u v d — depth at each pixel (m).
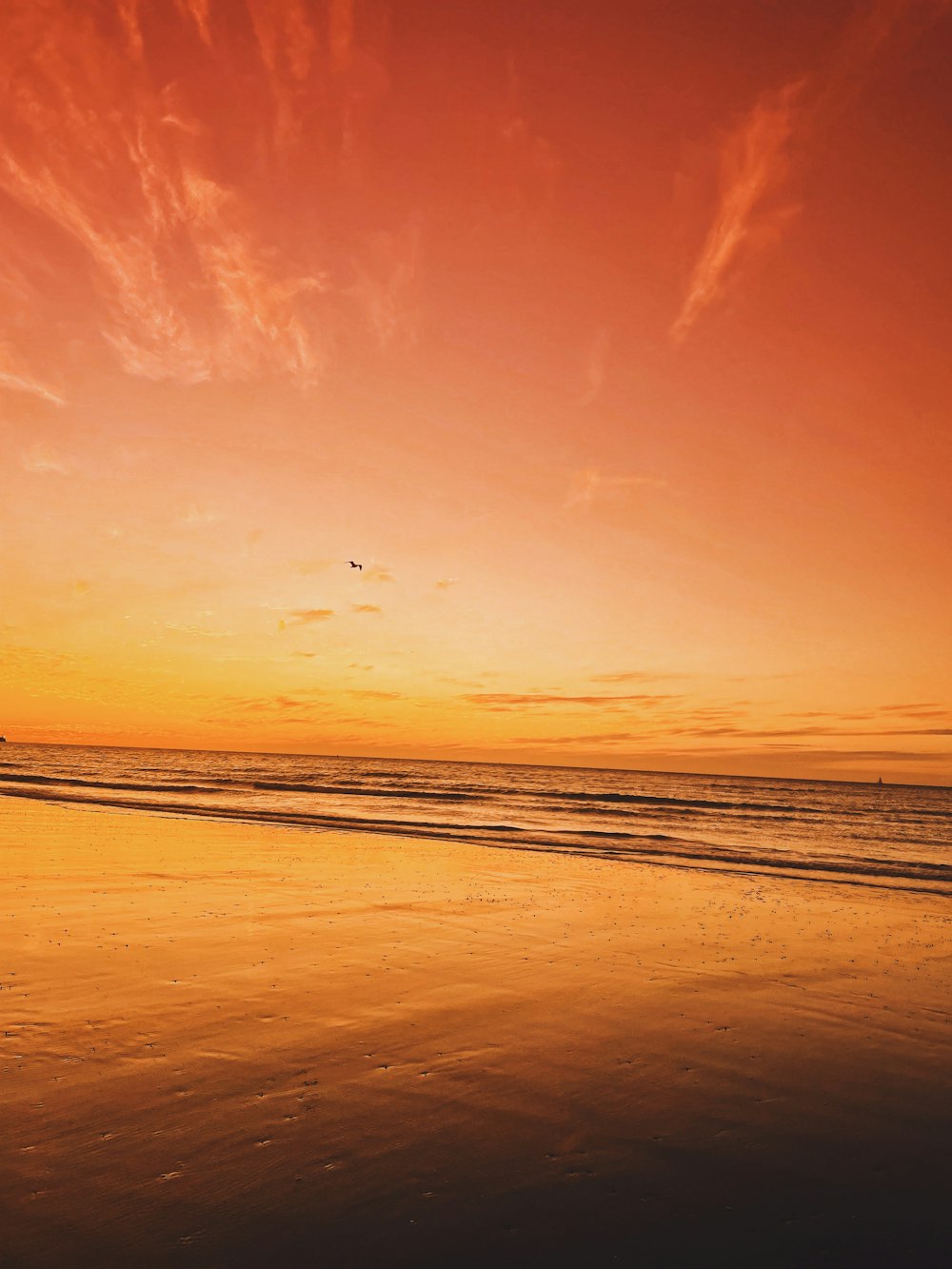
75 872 13.36
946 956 10.12
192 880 13.13
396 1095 5.11
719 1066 5.88
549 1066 5.73
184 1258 3.29
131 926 9.47
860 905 14.41
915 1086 5.61
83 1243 3.35
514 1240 3.54
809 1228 3.74
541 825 32.03
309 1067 5.49
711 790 86.31
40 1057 5.41
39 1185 3.80
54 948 8.29
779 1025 6.92
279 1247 3.41
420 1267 3.32
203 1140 4.34
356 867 15.88
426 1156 4.31
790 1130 4.83
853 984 8.45
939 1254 3.56
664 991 7.85
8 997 6.66
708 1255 3.50
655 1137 4.68
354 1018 6.58
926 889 17.80
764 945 10.30
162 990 7.04
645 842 27.23
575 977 8.23
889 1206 3.97
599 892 14.36
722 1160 4.41
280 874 14.34
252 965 8.00
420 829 27.42
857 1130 4.86
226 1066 5.42
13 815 23.72
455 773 108.38
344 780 68.50
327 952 8.71
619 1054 6.06
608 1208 3.85
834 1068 5.93
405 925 10.37
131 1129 4.44
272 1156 4.21
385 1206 3.78
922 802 79.75
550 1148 4.47
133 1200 3.72
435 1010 6.89
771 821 42.47
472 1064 5.70
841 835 35.06
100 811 26.73
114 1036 5.88
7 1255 3.24
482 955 8.98
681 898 14.23
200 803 35.03
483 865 17.48
